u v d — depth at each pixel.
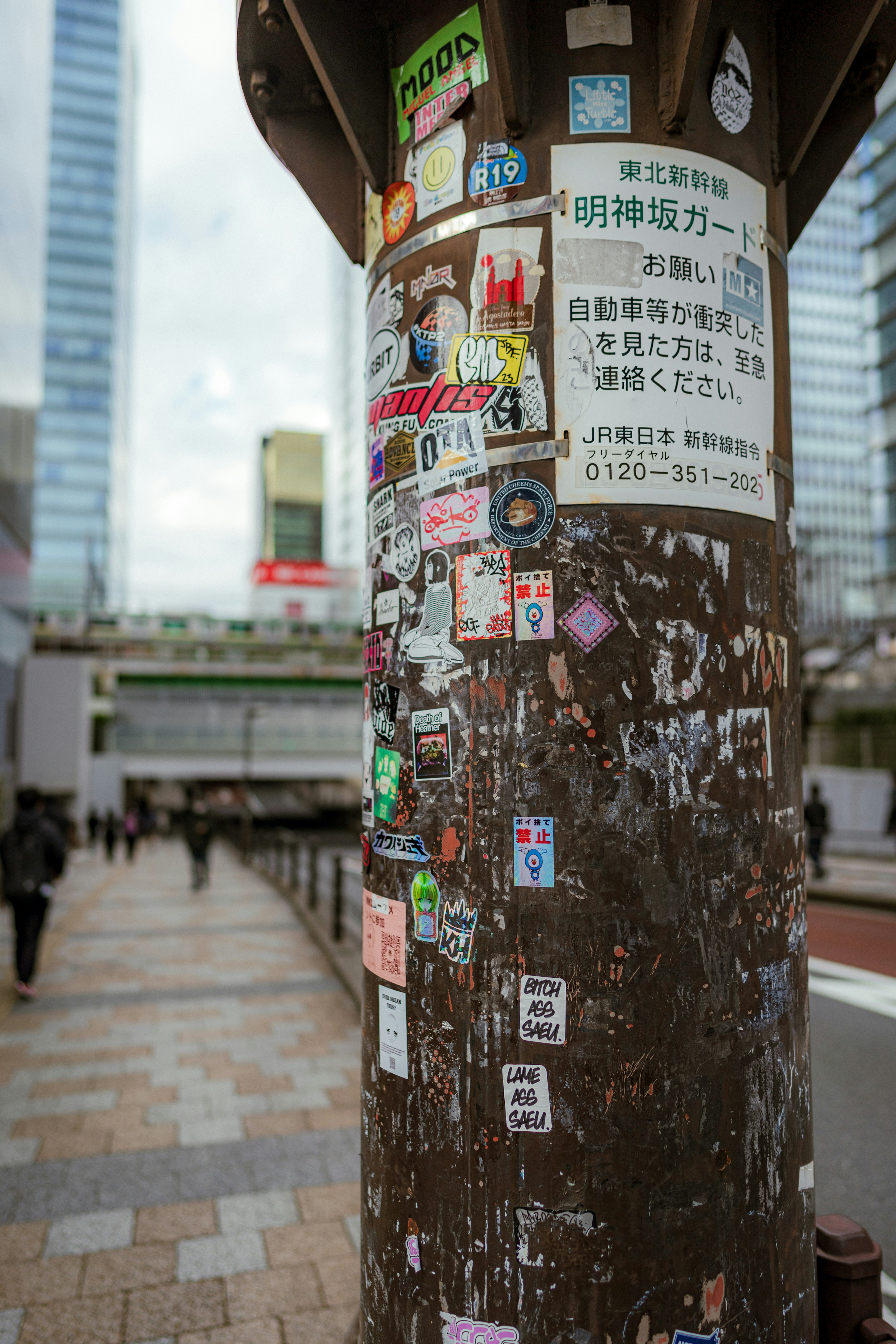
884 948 10.09
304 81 2.34
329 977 8.28
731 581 1.88
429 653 1.93
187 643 39.75
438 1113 1.86
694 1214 1.75
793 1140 1.93
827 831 16.56
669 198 1.85
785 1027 1.93
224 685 45.97
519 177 1.86
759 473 1.95
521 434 1.83
